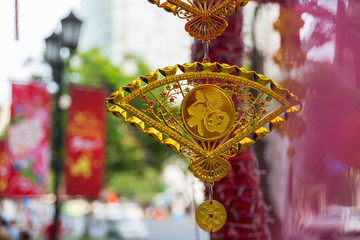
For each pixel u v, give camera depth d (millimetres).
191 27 1502
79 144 6895
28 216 8344
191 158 1481
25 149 6559
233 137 1474
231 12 1515
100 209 15445
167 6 1500
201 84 1466
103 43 24688
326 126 1679
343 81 1671
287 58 1794
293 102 1458
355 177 1638
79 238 14422
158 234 17328
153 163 19031
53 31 6750
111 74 15070
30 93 6594
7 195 6496
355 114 1654
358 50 1671
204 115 1459
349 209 1630
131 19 22500
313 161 1699
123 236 14250
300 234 1703
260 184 1875
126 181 22531
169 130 1457
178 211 27594
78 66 14586
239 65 1741
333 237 1627
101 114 7016
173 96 1459
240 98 1496
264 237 1675
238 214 1640
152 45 18234
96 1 25547
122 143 16719
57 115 6969
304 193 1713
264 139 1897
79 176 6875
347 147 1645
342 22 1686
